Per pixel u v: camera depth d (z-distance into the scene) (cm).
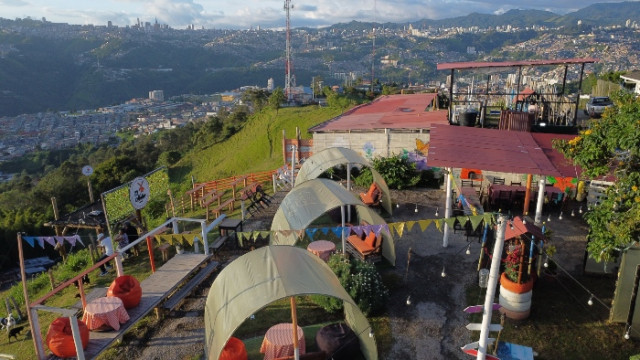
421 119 2233
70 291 1358
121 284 998
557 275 1130
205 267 1252
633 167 855
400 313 1030
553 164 1245
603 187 1498
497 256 668
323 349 869
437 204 1731
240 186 2498
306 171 1712
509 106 2422
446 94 3619
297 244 1422
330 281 836
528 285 970
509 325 970
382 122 2223
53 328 863
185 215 2073
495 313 1023
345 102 4941
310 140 2356
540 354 879
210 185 2562
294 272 811
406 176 1938
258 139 4681
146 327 1033
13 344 1065
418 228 1501
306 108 5516
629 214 798
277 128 4759
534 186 1628
